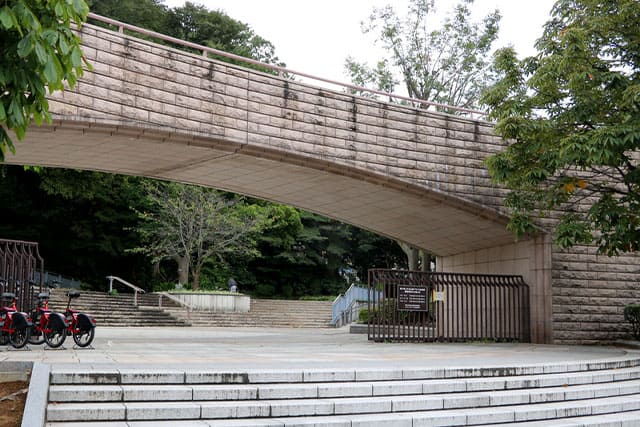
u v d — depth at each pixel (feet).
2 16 16.61
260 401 23.21
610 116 46.98
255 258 143.23
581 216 58.08
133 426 19.97
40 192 118.62
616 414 27.30
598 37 45.96
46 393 20.43
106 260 128.88
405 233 71.10
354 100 54.08
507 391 27.84
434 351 43.11
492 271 66.44
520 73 50.01
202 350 40.19
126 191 119.96
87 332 38.65
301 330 88.33
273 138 49.98
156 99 44.83
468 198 57.98
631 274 63.26
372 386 25.13
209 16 127.24
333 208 67.36
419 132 56.75
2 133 19.48
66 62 19.69
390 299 55.21
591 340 60.39
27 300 41.81
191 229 109.29
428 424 22.99
